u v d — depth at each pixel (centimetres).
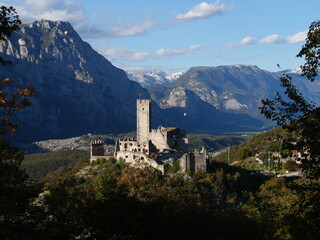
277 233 5919
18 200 5612
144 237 6844
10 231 4728
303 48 4091
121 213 6862
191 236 7175
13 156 5203
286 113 4078
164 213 7325
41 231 5803
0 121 5022
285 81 4162
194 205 8244
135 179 14475
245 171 17150
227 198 13875
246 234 7156
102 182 12431
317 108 3966
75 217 6312
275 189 9462
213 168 16138
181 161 15400
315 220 4019
